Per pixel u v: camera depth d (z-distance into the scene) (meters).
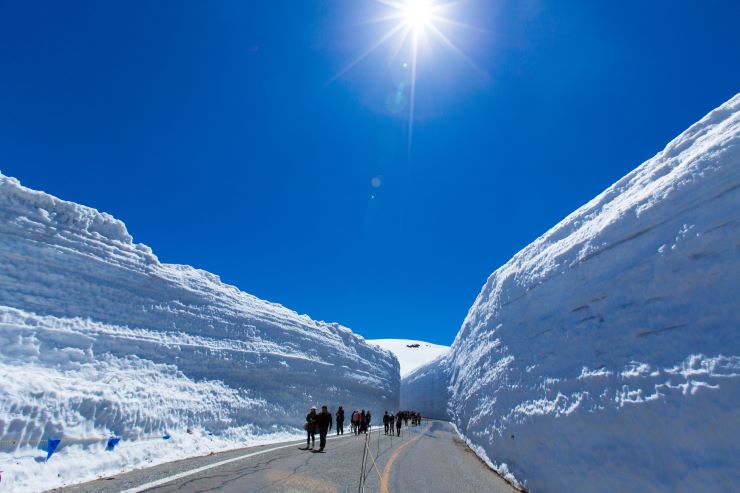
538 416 9.38
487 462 14.12
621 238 7.93
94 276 15.05
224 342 20.42
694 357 5.43
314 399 25.31
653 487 5.48
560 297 10.34
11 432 7.45
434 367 61.56
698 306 5.74
